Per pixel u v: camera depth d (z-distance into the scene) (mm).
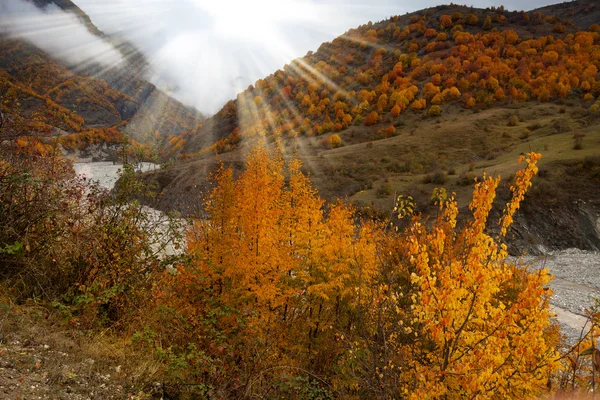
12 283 5980
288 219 11016
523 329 4352
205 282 8742
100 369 4918
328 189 67062
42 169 6633
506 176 49969
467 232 4621
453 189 53812
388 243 7934
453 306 4277
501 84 141125
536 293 4043
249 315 9039
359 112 153625
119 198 7395
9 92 6270
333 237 9828
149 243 7781
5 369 4082
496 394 4645
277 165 11797
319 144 128750
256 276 9547
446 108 130875
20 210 6336
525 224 41500
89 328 5789
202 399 5230
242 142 155125
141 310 6594
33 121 6410
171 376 5473
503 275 4352
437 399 4625
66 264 6500
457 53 181625
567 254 36812
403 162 81562
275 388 6332
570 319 18703
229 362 6750
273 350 7891
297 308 11047
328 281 9773
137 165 7820
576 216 41969
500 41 189750
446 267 4453
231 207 9719
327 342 9453
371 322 5957
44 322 5426
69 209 6773
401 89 158500
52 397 3920
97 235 6723
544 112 104375
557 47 167625
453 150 85250
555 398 4160
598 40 180500
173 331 6695
